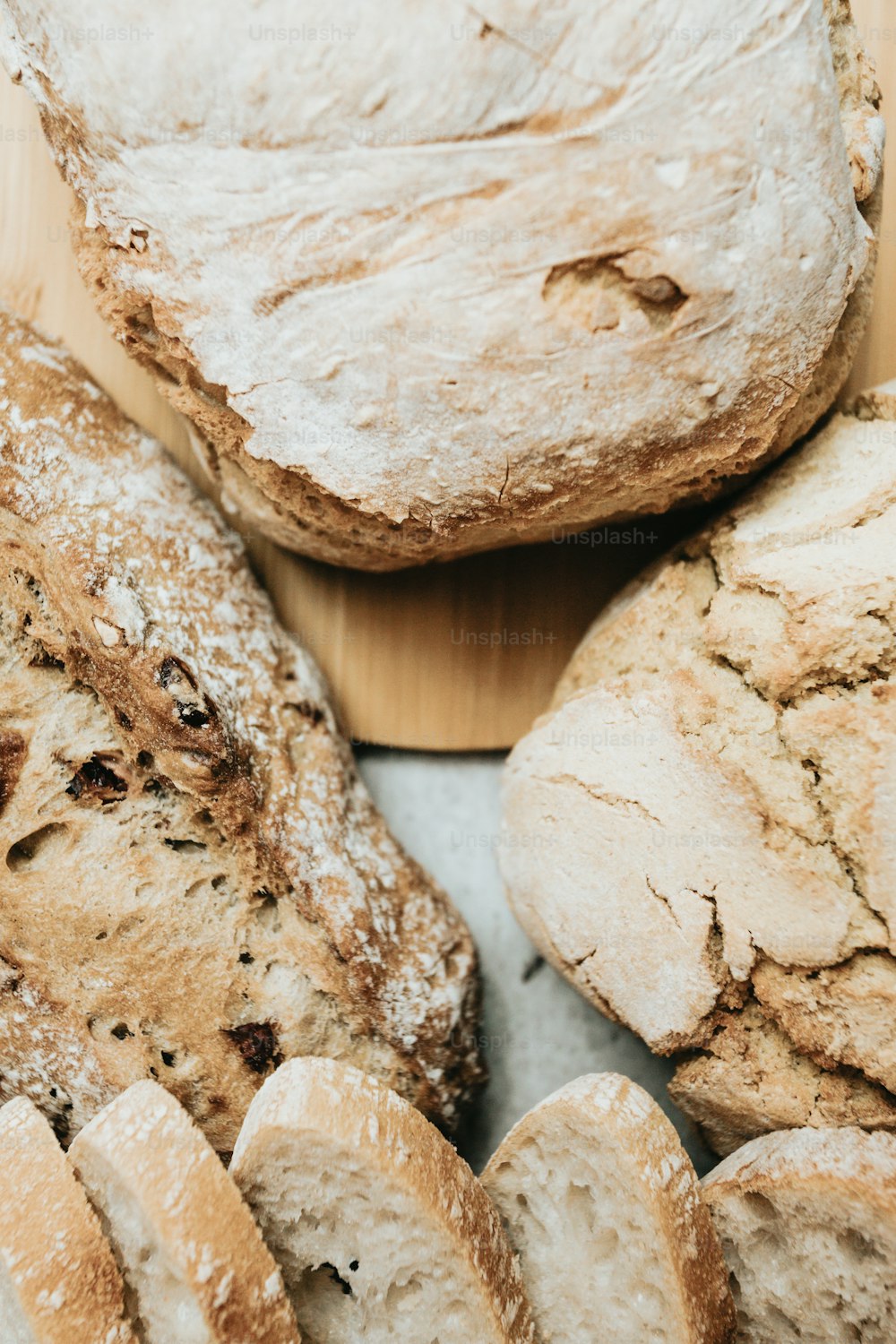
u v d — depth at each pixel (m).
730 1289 0.31
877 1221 0.29
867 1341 0.30
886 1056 0.30
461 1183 0.30
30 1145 0.30
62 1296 0.28
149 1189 0.28
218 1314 0.28
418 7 0.27
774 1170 0.30
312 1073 0.30
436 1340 0.30
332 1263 0.31
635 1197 0.30
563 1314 0.31
